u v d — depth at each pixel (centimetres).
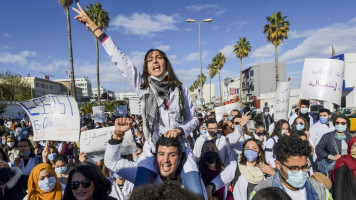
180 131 217
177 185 107
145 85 233
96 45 2738
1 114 2827
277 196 153
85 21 253
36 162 481
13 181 307
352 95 2542
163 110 229
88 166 248
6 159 490
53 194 280
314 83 570
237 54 3944
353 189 309
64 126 404
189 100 248
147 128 227
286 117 646
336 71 557
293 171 208
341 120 438
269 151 443
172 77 233
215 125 479
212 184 295
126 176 252
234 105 955
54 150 478
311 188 219
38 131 396
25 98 4731
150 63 231
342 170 319
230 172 322
